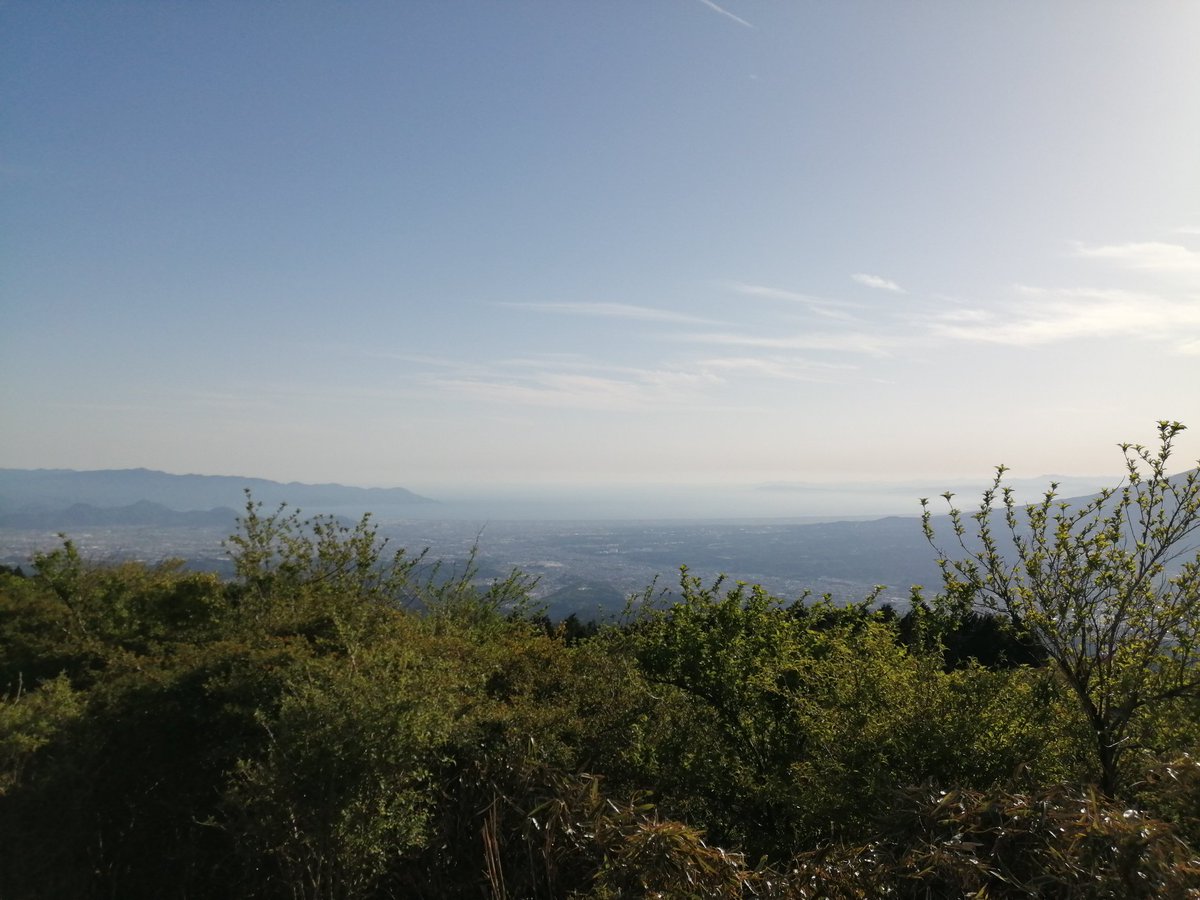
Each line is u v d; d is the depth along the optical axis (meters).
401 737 3.21
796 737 5.02
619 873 2.98
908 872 2.86
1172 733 3.80
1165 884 2.42
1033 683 4.32
